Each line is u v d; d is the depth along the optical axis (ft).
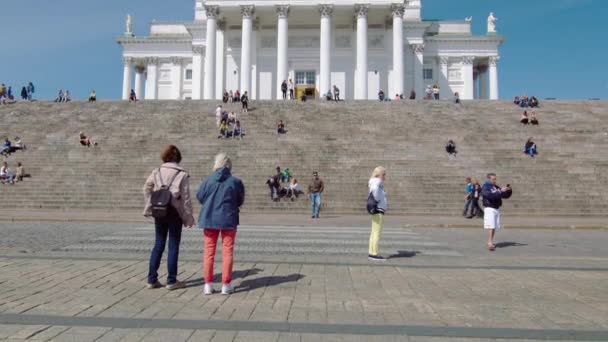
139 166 92.32
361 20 192.75
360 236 50.24
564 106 121.90
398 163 92.48
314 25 213.66
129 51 258.98
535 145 94.89
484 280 27.81
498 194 42.22
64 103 128.36
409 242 46.42
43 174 90.68
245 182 86.94
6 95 147.13
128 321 19.35
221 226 23.62
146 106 126.11
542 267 32.17
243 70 194.08
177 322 19.26
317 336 17.75
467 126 109.09
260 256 36.42
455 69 244.22
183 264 32.04
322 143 100.89
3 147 98.78
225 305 21.85
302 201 82.07
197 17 237.04
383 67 210.38
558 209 77.82
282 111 121.60
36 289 24.54
